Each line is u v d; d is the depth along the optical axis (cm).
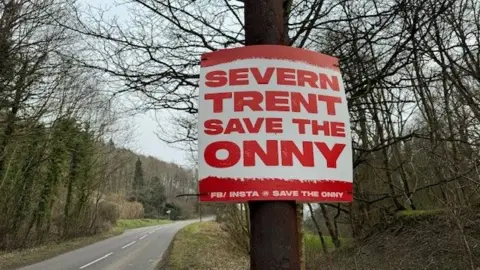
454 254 641
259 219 205
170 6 457
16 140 1784
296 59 232
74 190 3145
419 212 882
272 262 197
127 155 3575
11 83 1259
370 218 1094
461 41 727
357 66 452
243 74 226
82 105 2036
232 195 207
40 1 1147
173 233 3703
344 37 455
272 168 210
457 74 763
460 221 593
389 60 402
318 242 1311
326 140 222
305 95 227
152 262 1739
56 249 2312
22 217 2408
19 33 1173
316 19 442
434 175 780
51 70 1316
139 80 471
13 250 2180
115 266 1622
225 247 2005
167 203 7844
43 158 2511
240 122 218
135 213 6400
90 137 2883
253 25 237
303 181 211
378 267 750
